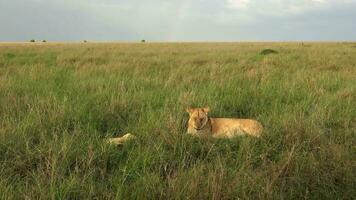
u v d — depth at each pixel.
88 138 6.71
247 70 14.70
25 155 5.98
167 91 10.45
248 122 7.52
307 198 5.07
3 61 18.64
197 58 20.86
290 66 16.70
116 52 26.83
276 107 8.83
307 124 7.28
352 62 18.67
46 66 16.73
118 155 6.25
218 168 5.43
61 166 5.65
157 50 30.69
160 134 6.98
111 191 5.04
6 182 5.05
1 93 9.98
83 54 24.03
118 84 11.12
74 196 4.93
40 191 4.82
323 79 12.35
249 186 5.07
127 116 8.53
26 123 7.21
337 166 5.64
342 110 8.83
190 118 7.57
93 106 8.81
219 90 10.64
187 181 5.01
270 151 6.49
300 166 5.68
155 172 5.57
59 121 7.53
